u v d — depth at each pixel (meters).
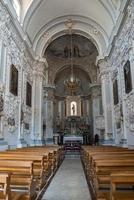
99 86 23.97
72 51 24.08
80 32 17.39
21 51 12.43
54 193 5.09
